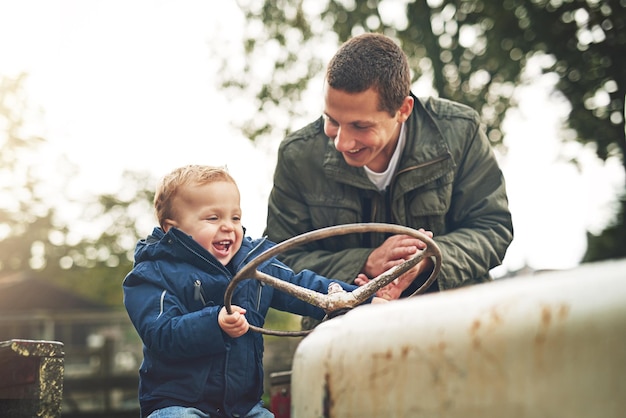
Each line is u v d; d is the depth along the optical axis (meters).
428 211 3.22
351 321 1.33
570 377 0.97
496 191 3.38
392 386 1.19
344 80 2.77
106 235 42.16
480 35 16.84
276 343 9.40
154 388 2.49
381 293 2.80
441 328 1.13
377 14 17.34
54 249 40.84
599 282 0.98
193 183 2.58
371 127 2.84
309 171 3.31
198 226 2.55
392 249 2.94
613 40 15.66
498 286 1.12
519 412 1.02
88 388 13.70
